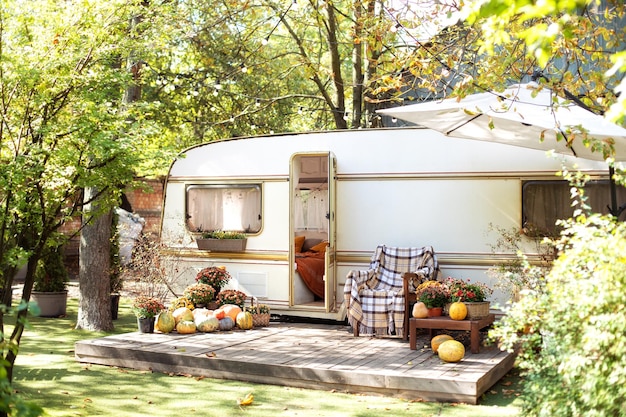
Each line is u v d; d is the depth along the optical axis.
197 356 7.81
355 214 10.46
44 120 6.39
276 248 10.84
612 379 3.74
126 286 14.84
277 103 17.28
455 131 8.88
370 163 10.40
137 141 6.67
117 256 11.63
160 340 8.77
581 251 4.08
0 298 6.89
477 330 7.98
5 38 6.27
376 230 10.34
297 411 6.39
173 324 9.38
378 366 7.32
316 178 12.05
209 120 17.12
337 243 10.55
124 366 8.19
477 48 7.74
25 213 6.36
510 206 9.67
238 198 11.16
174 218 11.53
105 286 10.51
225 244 10.98
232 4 11.99
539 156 9.54
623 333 3.85
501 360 7.59
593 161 9.31
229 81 14.66
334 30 14.09
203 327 9.42
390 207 10.28
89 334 10.08
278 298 10.80
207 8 12.99
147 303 9.41
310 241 12.12
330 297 10.25
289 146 10.81
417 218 10.13
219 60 15.88
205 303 10.36
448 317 8.32
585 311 3.96
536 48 3.27
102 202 6.99
